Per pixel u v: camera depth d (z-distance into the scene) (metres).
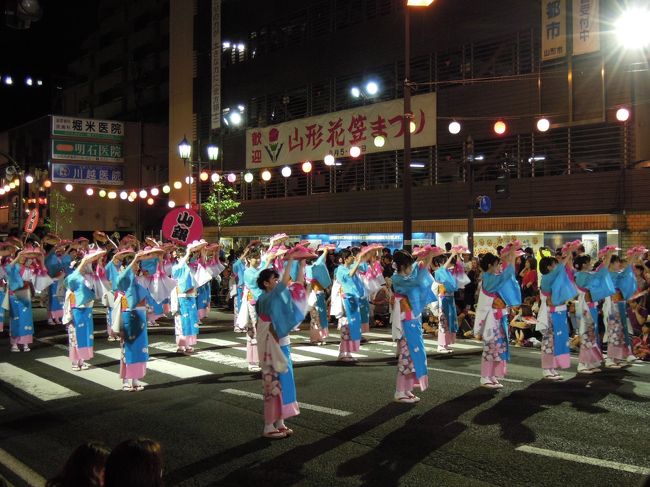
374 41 24.06
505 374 8.99
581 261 9.66
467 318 13.84
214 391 8.65
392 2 23.58
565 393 8.19
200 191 31.84
